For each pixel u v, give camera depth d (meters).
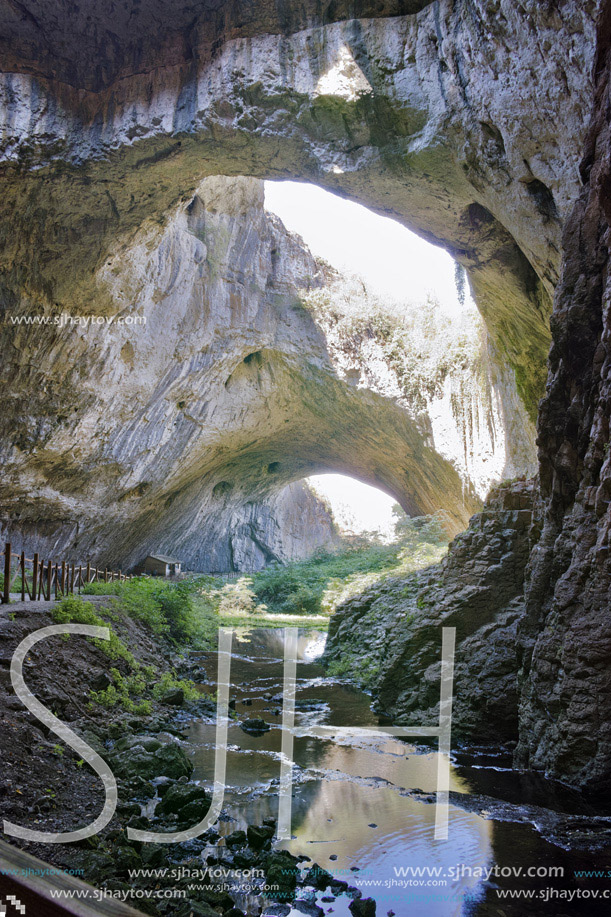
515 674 9.32
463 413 24.69
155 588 17.72
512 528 10.60
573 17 8.35
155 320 22.45
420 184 13.59
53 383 20.36
